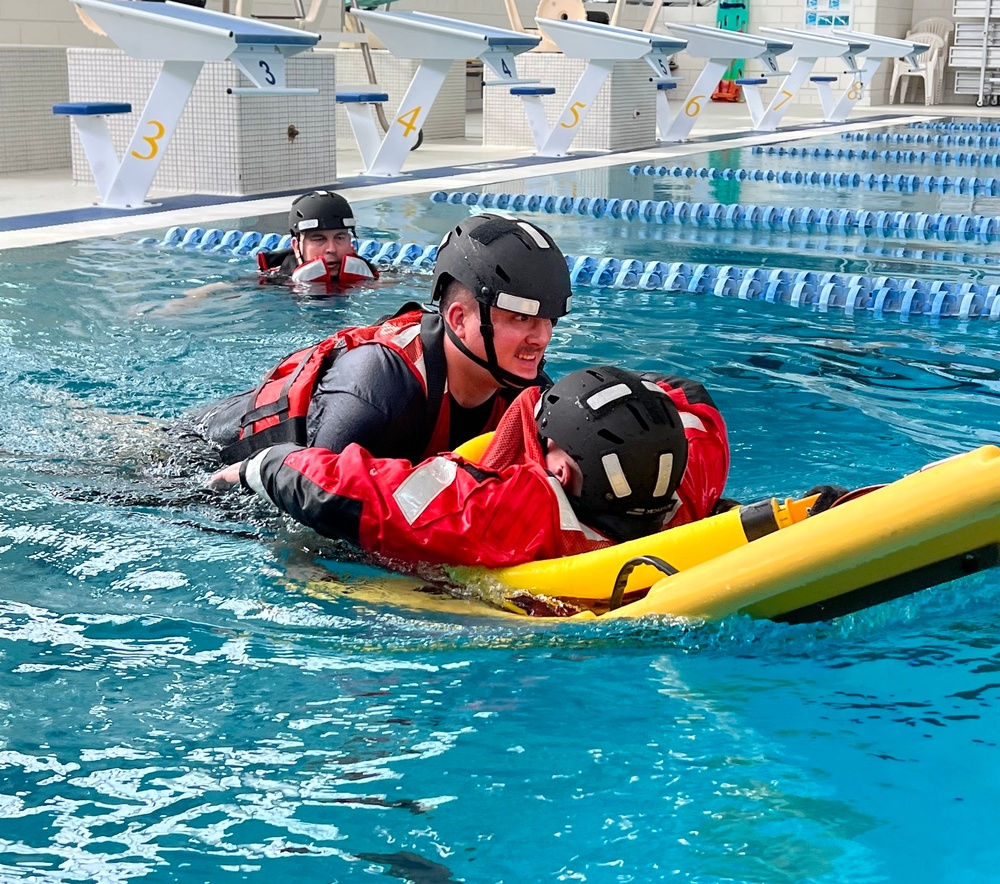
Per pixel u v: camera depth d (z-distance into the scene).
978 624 1.94
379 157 9.34
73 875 1.30
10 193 7.98
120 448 2.83
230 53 6.82
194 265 5.53
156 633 1.93
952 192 9.07
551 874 1.30
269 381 2.56
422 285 5.02
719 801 1.44
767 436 3.12
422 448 2.30
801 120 15.99
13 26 11.23
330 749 1.57
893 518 1.77
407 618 1.97
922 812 1.41
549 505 2.03
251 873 1.30
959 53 18.77
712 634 1.87
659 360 3.99
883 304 5.00
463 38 8.98
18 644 1.88
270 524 2.36
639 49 10.63
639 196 8.43
